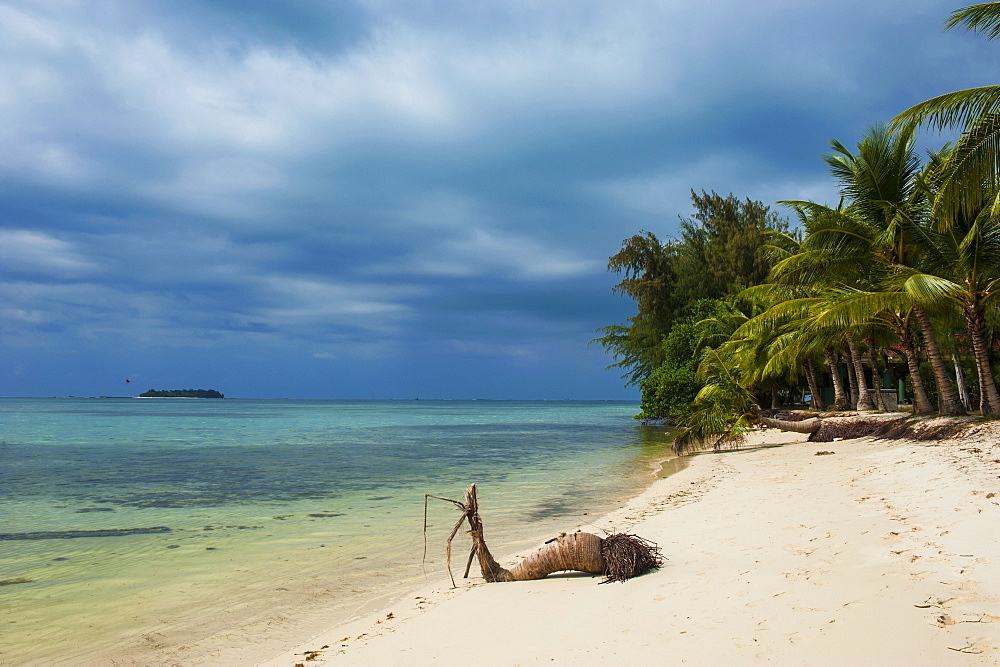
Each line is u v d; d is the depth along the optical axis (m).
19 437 45.12
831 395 49.62
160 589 8.40
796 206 25.11
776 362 32.22
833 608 5.02
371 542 11.27
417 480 20.39
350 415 108.81
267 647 6.28
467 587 7.84
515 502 15.41
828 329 27.52
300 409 164.62
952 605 4.79
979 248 19.31
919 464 14.00
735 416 28.50
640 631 5.12
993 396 19.89
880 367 41.53
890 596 5.13
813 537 7.95
